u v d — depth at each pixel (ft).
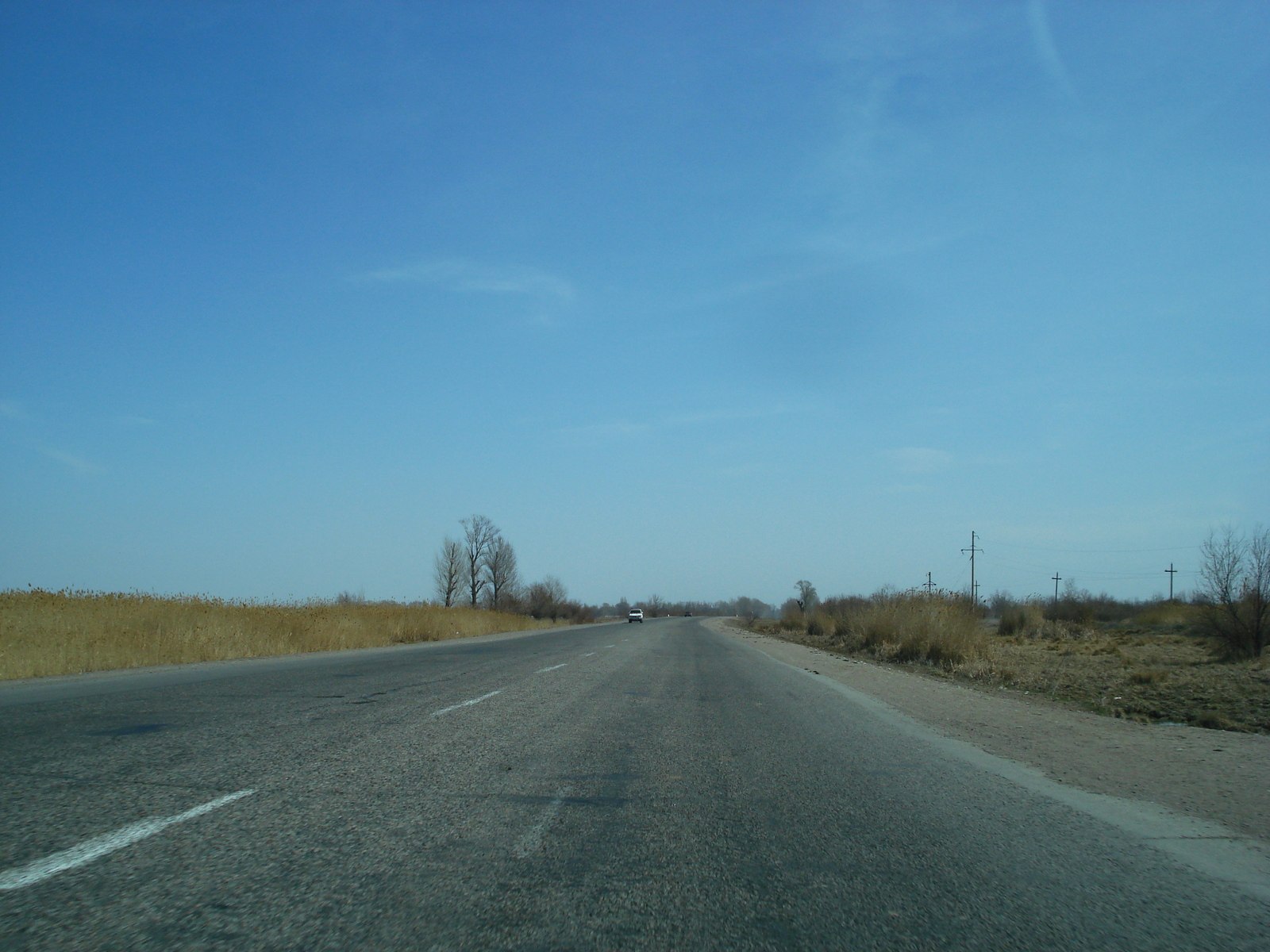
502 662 64.18
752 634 187.73
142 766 21.75
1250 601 77.92
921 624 88.79
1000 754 29.22
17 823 16.40
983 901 14.07
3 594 72.84
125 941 11.31
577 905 13.29
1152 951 12.21
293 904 12.82
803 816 19.34
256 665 60.18
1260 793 23.82
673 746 28.17
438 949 11.43
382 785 20.53
